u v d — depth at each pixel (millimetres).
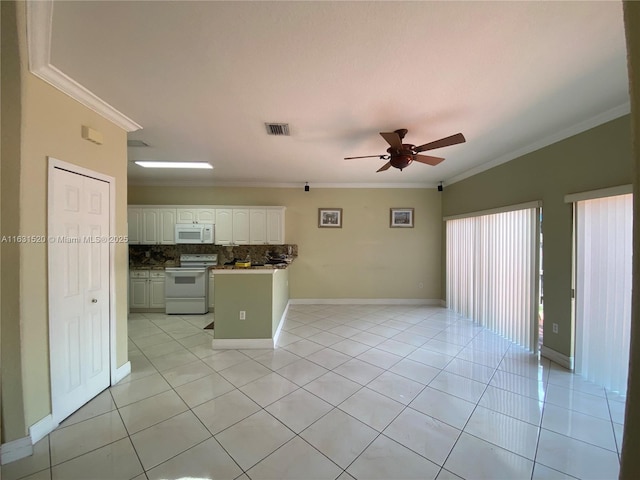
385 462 1741
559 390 2537
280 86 2139
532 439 1936
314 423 2092
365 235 5742
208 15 1476
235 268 3564
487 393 2492
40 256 1935
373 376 2799
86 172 2293
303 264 5734
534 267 3359
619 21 1516
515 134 3053
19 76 1723
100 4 1406
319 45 1701
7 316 1768
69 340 2162
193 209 5312
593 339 2688
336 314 5039
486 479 1628
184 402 2354
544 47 1719
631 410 472
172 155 3818
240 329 3537
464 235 4863
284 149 3568
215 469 1690
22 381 1805
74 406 2201
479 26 1554
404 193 5727
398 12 1465
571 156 2875
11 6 1468
